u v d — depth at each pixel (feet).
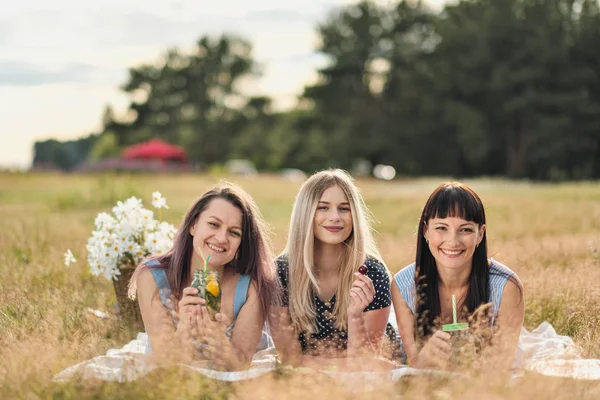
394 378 15.03
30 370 14.16
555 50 208.85
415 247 19.34
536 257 28.04
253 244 17.72
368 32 263.90
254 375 15.07
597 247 28.27
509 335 16.80
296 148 281.13
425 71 234.99
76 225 40.57
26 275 24.20
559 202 62.64
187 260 17.79
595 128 207.00
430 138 236.43
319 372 14.89
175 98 341.62
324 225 17.94
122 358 15.61
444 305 18.11
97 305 21.98
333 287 18.42
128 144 344.08
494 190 93.97
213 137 336.90
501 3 217.77
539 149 207.62
